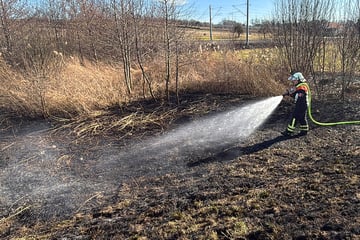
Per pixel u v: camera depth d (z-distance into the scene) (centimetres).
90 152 554
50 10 1197
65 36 1213
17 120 707
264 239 295
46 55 944
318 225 306
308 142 558
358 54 834
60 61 942
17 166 506
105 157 533
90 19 1093
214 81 897
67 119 700
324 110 721
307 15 877
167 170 479
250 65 933
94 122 686
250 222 323
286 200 360
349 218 311
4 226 356
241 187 407
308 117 688
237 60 977
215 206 362
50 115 720
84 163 513
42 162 519
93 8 1090
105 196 409
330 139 563
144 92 851
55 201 402
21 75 811
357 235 284
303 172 435
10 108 751
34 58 906
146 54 963
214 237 304
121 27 813
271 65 984
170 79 923
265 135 607
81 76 868
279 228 308
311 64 883
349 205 335
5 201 407
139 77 925
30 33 1055
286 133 598
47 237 329
